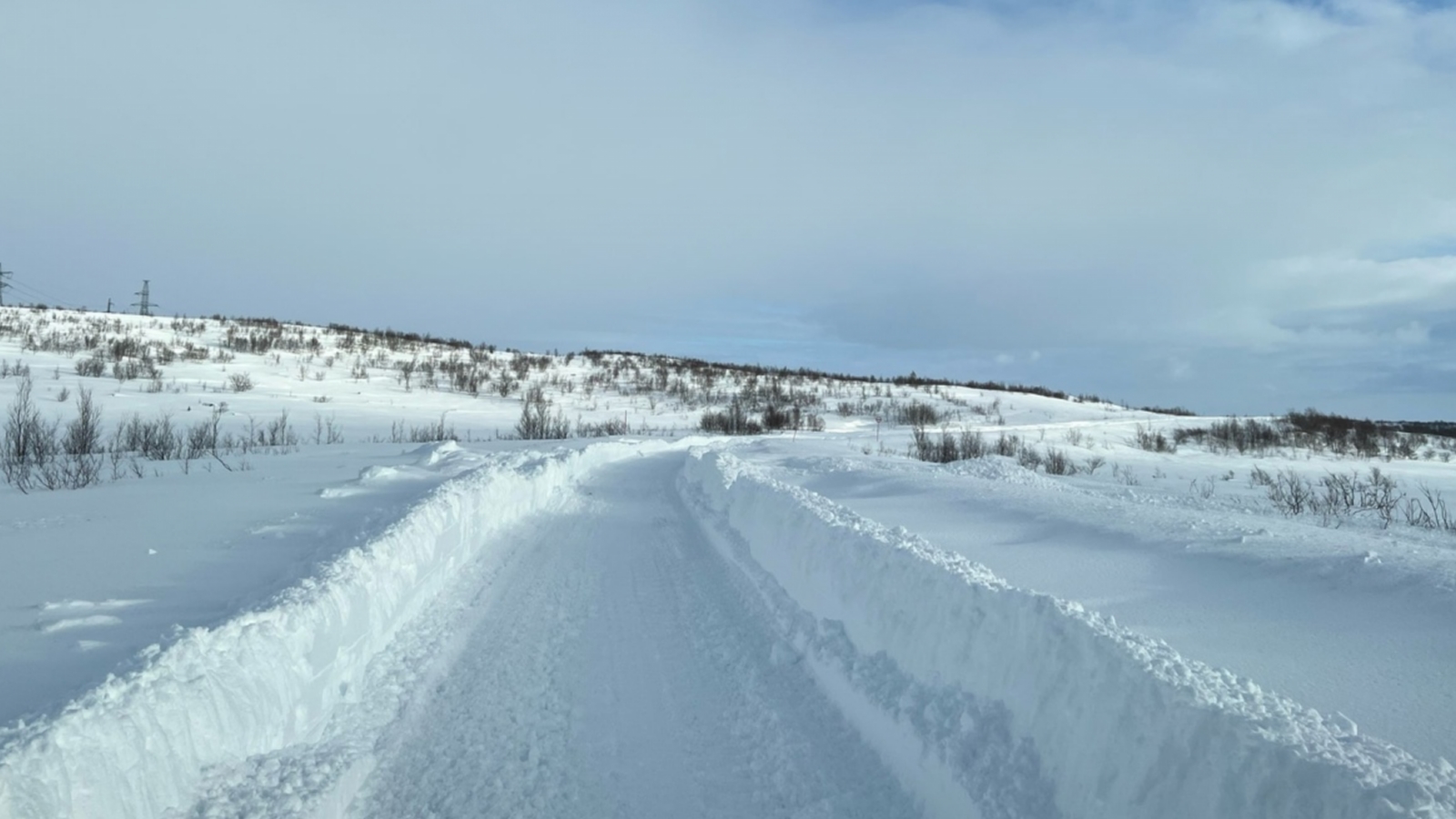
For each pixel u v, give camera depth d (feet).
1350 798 8.34
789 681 17.30
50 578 19.13
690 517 38.63
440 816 12.10
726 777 13.46
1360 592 17.35
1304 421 134.21
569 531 34.09
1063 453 83.97
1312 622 16.20
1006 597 13.82
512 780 13.17
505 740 14.51
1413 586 17.03
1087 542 24.84
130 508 29.45
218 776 11.51
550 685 16.94
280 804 11.23
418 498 29.48
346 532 23.99
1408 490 57.82
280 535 24.43
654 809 12.46
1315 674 13.69
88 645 14.07
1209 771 9.45
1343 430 125.08
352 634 16.96
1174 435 117.50
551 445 73.31
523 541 31.19
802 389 172.65
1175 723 9.97
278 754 12.71
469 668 17.78
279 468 44.42
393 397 115.55
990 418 143.02
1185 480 61.21
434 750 14.11
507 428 99.19
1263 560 20.57
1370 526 31.50
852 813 12.39
